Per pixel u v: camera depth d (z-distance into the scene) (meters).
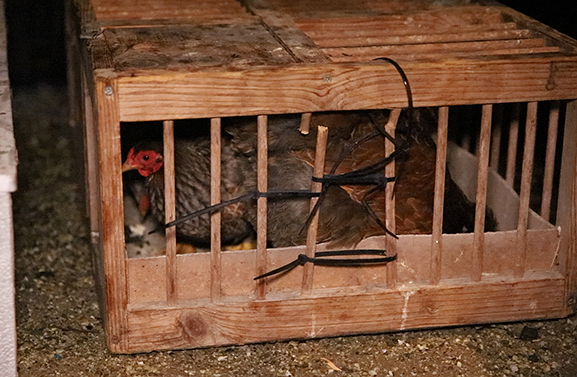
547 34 1.78
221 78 1.57
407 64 1.60
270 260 1.67
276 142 1.79
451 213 1.86
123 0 1.95
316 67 1.58
